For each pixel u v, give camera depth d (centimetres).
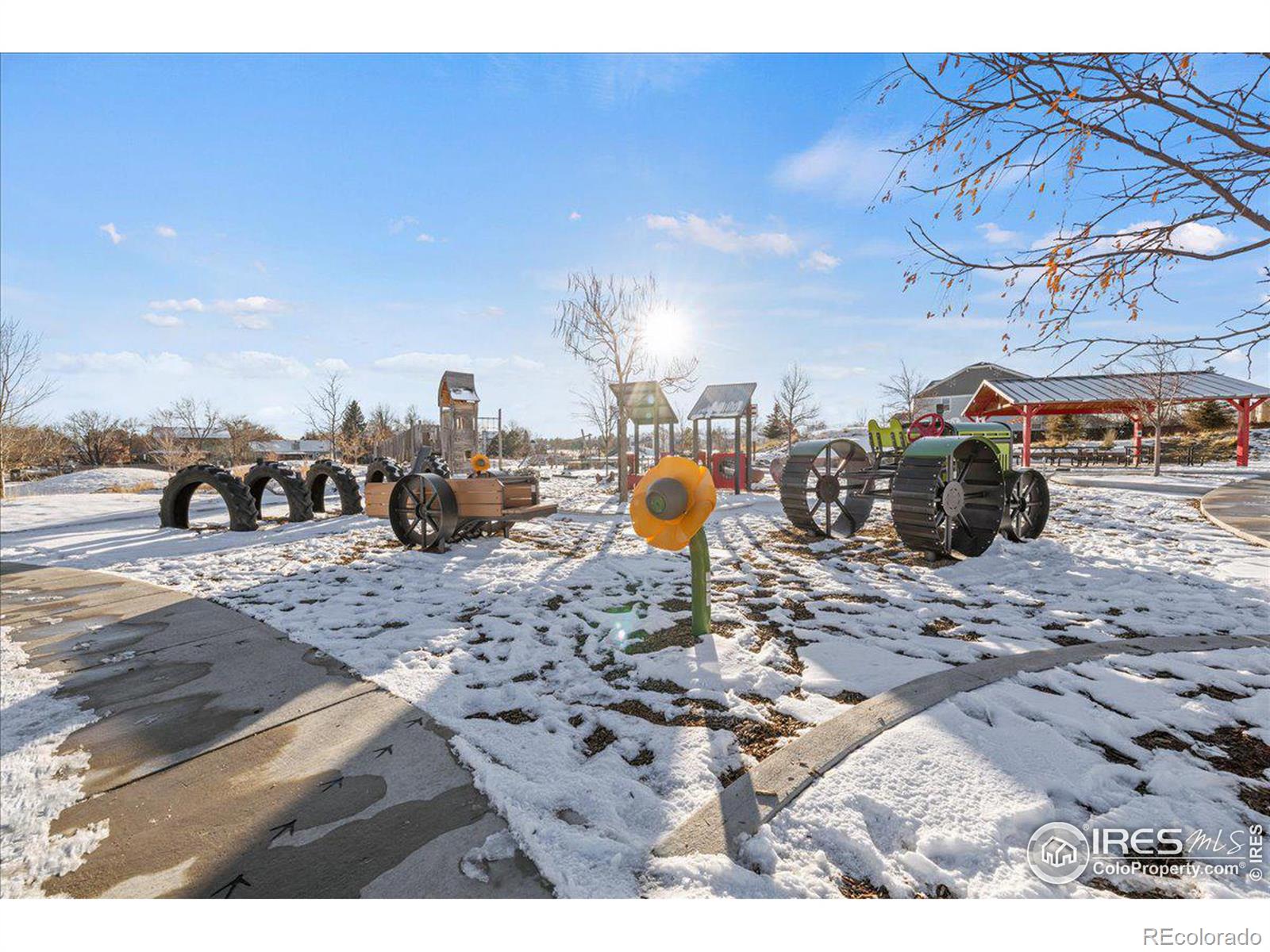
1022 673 313
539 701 310
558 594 528
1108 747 246
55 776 246
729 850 191
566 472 2880
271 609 488
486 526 846
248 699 316
